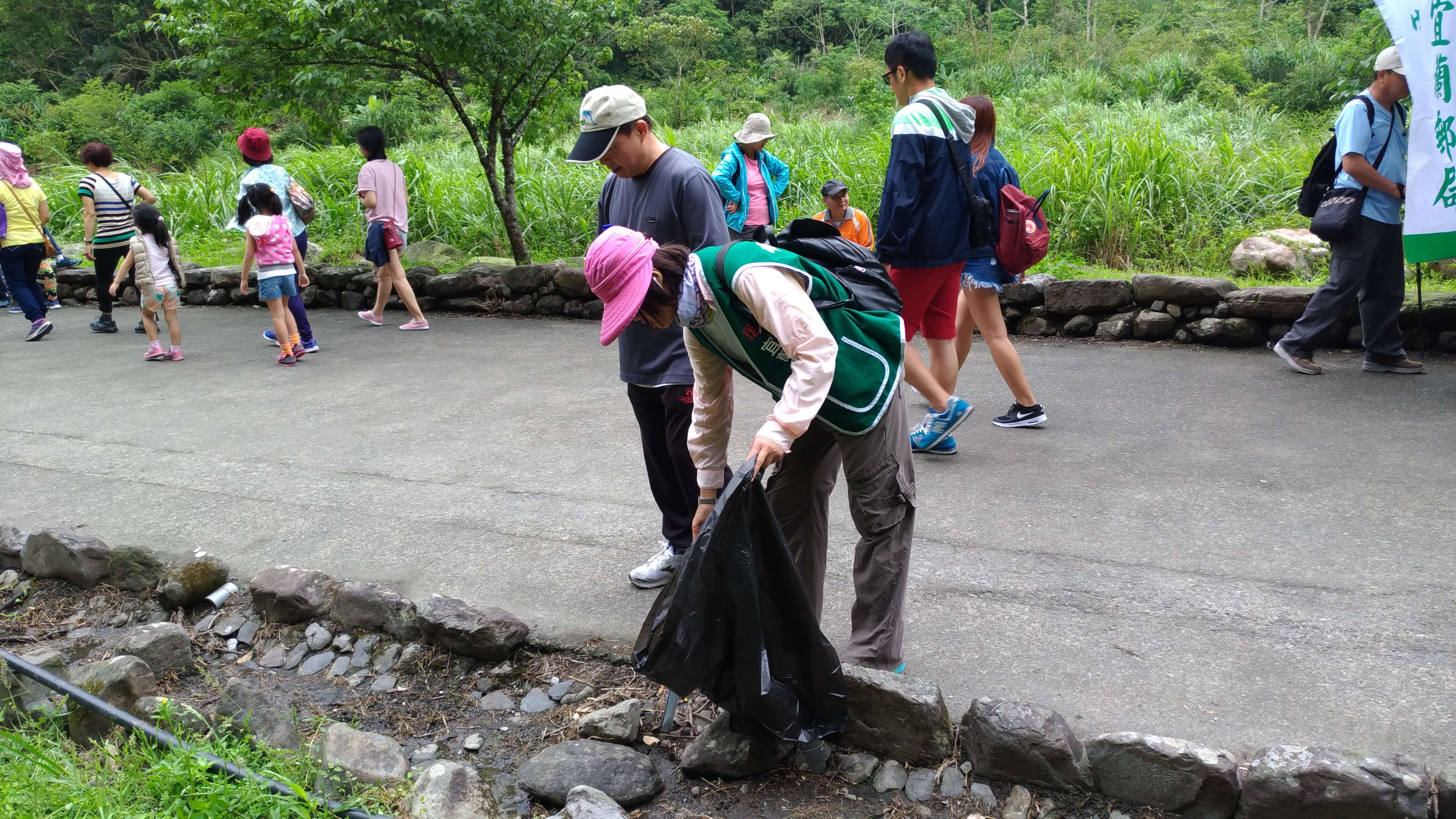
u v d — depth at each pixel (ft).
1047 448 15.26
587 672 9.78
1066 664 9.30
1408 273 23.12
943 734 8.09
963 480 14.08
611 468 15.44
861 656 8.87
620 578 11.65
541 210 37.14
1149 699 8.69
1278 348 18.63
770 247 8.00
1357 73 43.62
